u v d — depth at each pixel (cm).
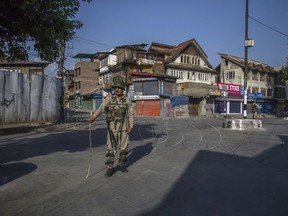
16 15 462
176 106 3700
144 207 368
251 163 629
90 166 591
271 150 802
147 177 507
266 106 5453
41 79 1673
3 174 524
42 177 506
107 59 4769
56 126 1559
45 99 1711
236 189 439
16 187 449
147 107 3669
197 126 1666
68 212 352
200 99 4056
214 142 951
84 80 5791
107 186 456
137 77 3806
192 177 507
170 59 4369
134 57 4131
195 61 4741
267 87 5609
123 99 531
